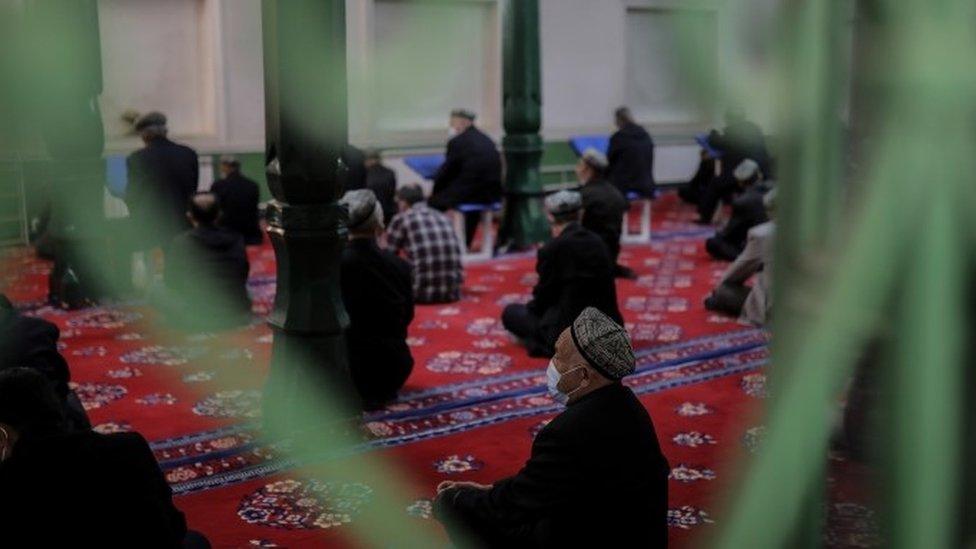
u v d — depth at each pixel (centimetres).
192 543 303
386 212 988
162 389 547
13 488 223
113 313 691
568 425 261
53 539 222
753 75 26
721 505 27
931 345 25
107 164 741
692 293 848
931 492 25
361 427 467
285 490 422
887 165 26
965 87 26
